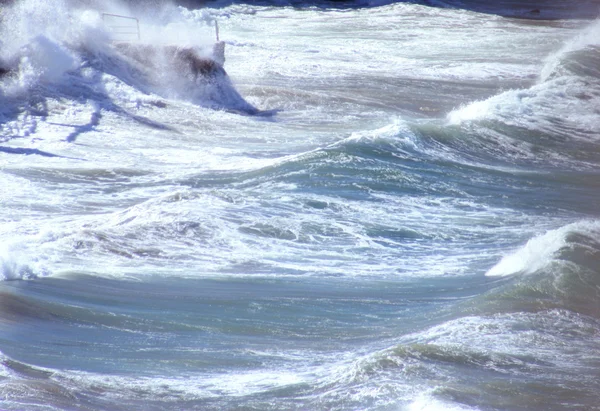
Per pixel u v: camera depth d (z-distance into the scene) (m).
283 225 53.56
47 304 39.97
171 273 45.62
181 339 36.72
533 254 45.31
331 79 108.38
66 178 65.06
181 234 51.31
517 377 31.31
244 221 53.88
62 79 86.81
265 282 44.62
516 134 79.69
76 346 35.50
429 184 64.25
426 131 75.00
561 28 160.00
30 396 29.59
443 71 117.00
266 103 94.06
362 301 41.78
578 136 81.50
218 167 68.56
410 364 31.91
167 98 91.62
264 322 38.91
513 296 39.66
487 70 118.31
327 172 63.84
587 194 65.81
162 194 61.75
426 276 46.22
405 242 52.47
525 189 65.88
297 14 170.50
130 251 48.72
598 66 103.56
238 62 116.62
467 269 47.41
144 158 71.44
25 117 80.06
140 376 32.50
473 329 35.94
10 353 34.09
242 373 32.88
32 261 45.59
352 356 34.44
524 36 147.88
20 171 66.00
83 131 78.00
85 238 49.81
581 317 37.66
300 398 30.27
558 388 30.64
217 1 178.38
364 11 174.75
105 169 67.50
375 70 115.38
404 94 102.25
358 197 60.28
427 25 159.75
